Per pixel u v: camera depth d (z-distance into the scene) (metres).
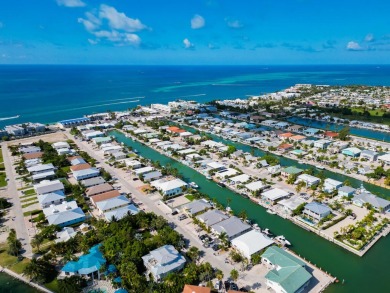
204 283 76.75
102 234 93.88
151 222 101.06
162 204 119.69
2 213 112.50
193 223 105.75
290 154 181.62
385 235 99.75
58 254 87.06
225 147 185.12
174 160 175.88
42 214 107.56
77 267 78.50
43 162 161.12
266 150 191.88
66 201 119.88
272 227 106.31
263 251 88.75
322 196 123.44
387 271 84.56
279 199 124.31
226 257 88.00
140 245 85.31
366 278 81.75
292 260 80.69
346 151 176.38
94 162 163.25
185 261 82.94
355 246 93.31
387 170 148.00
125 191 131.62
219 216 104.56
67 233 96.00
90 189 127.06
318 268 84.00
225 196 130.62
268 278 75.38
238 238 92.81
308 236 101.06
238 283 77.31
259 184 134.00
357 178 145.88
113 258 83.00
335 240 96.06
